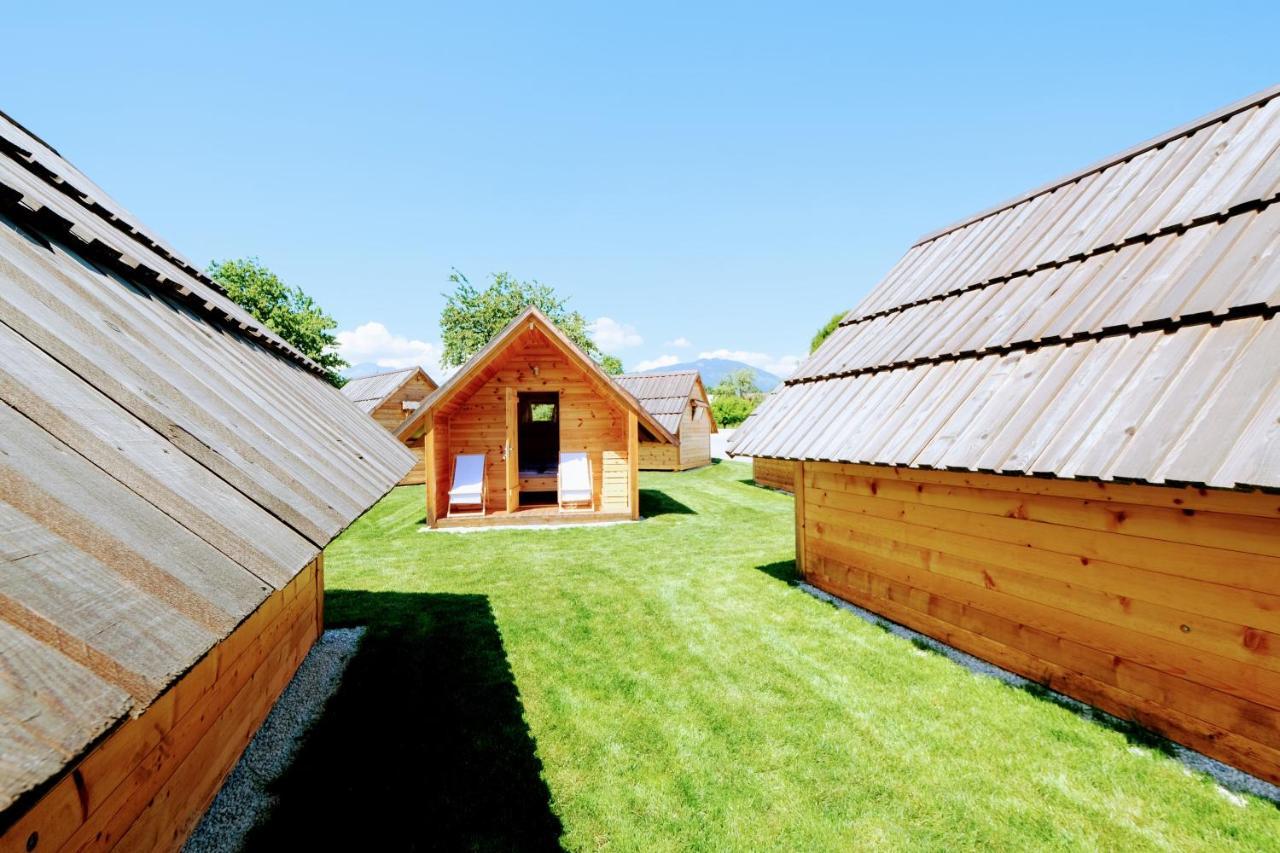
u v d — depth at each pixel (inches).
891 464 184.7
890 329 258.8
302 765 139.0
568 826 119.4
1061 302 184.5
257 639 152.7
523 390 484.4
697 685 179.9
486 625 233.0
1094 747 142.4
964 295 236.8
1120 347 153.3
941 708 163.3
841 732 153.1
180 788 106.5
